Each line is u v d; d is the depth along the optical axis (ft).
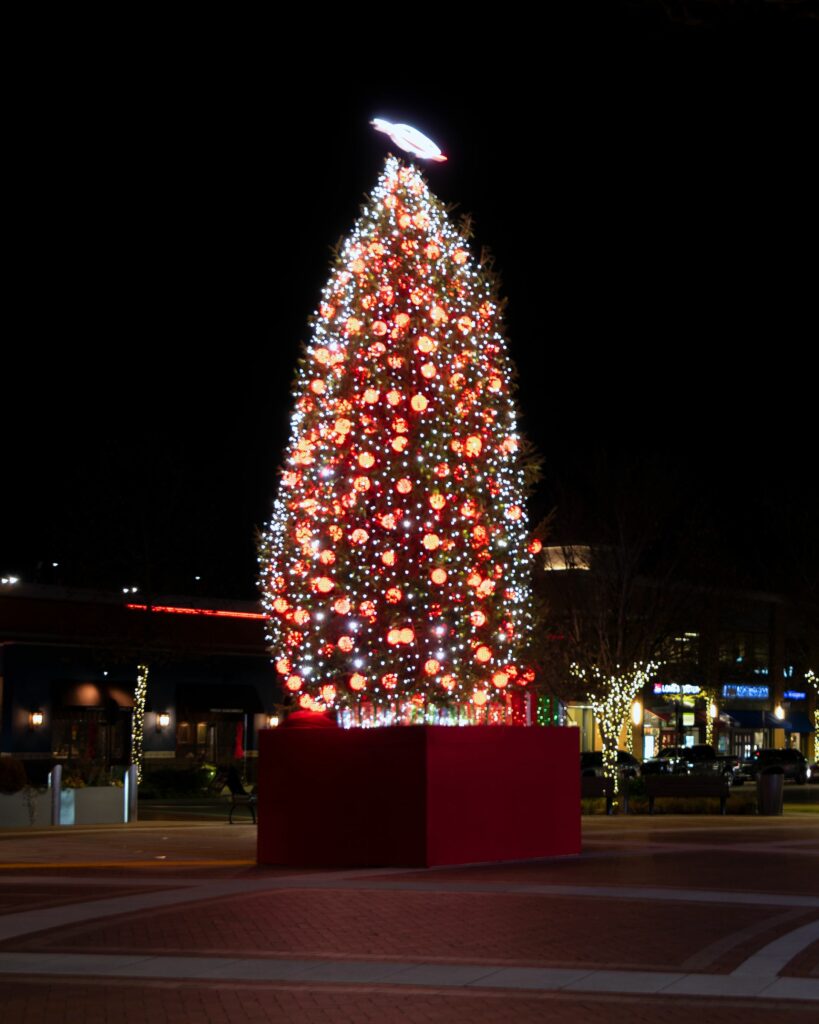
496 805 63.46
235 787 103.96
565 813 66.59
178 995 31.96
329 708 68.33
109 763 149.59
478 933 40.42
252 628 159.12
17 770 92.22
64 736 151.43
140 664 146.20
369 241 68.33
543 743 66.03
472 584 65.00
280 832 63.21
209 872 59.21
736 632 201.98
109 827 91.86
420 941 39.09
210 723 166.81
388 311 66.64
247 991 32.35
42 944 39.01
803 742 224.53
